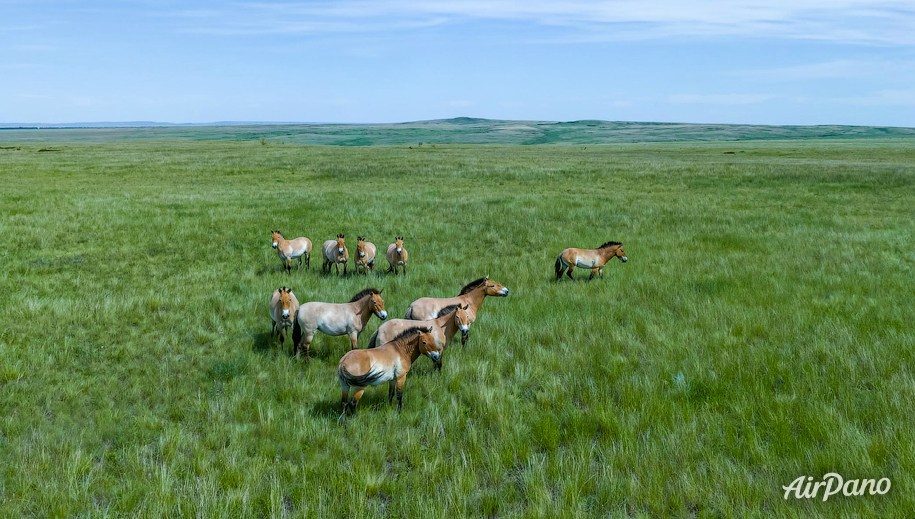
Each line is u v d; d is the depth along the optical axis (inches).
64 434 304.0
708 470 265.7
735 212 1111.6
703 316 486.0
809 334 438.3
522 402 345.1
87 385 363.6
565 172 1925.4
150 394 357.7
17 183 1556.3
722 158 2866.6
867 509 227.6
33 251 746.2
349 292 569.3
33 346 422.0
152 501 245.6
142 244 810.2
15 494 250.4
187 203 1194.6
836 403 319.6
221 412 328.8
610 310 510.6
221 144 4224.9
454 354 414.6
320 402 346.3
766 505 239.6
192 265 702.5
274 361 409.7
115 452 290.4
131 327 476.4
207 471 270.5
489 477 269.1
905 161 2511.1
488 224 1010.7
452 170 1994.3
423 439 304.8
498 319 490.3
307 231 933.8
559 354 410.6
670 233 914.7
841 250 768.3
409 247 822.5
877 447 271.1
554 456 281.7
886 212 1119.0
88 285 595.5
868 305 514.0
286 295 409.7
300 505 244.4
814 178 1690.5
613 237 889.5
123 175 1841.8
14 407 333.7
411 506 243.9
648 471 263.1
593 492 257.9
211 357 413.7
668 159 2741.1
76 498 246.8
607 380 364.8
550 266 708.7
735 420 308.7
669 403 327.0
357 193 1418.6
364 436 300.0
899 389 333.4
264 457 282.0
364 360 309.1
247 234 902.4
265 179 1790.1
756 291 563.8
